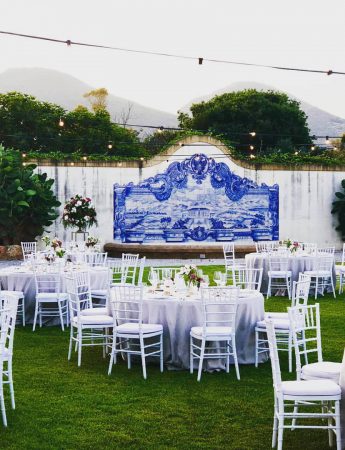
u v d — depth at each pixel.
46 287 11.05
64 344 9.46
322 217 23.56
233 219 22.55
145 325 7.92
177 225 22.20
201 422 6.09
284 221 23.11
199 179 22.27
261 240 22.84
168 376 7.72
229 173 22.47
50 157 21.81
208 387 7.22
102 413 6.31
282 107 40.25
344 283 15.73
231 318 8.02
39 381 7.43
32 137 36.44
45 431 5.83
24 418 6.17
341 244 23.86
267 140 39.66
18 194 20.52
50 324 11.05
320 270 14.12
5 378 7.53
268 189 22.88
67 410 6.40
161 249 21.28
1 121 36.44
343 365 5.23
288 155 23.62
